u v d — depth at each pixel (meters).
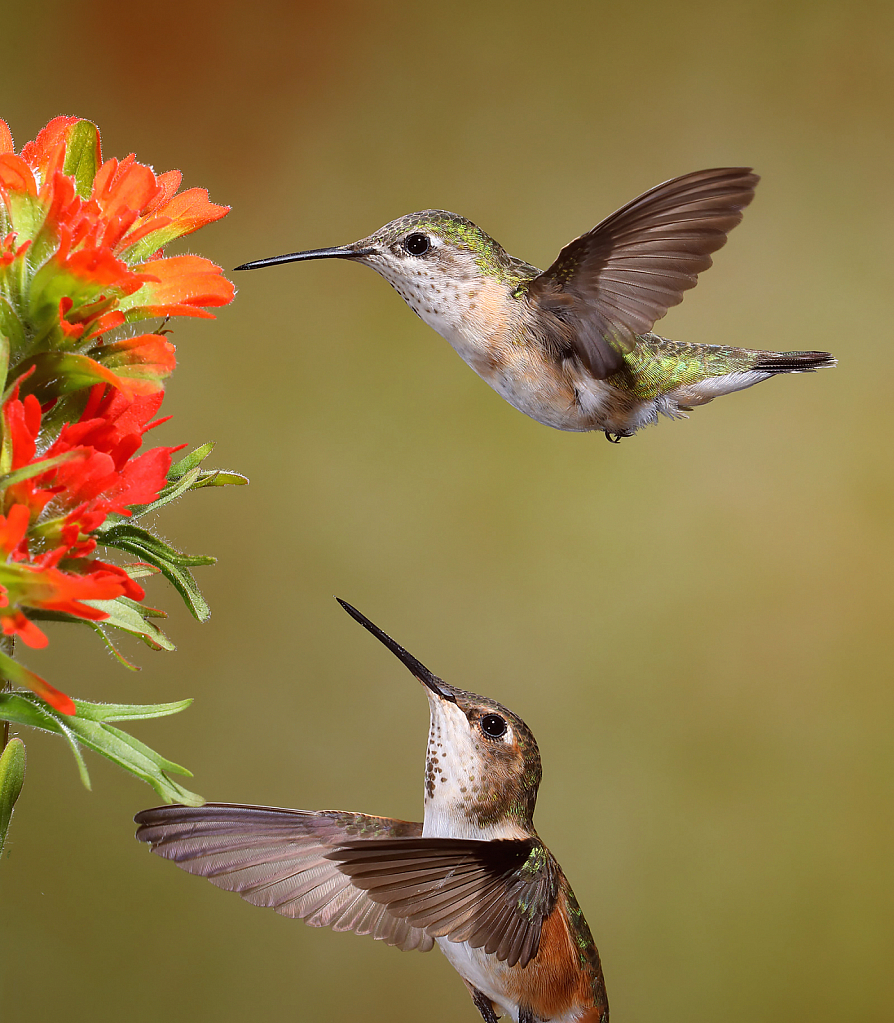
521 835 1.73
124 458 1.67
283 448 1.88
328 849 1.72
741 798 1.88
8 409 1.66
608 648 1.90
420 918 1.71
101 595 1.66
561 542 1.92
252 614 1.86
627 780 1.88
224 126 1.93
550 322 1.73
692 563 1.93
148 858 1.84
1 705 1.67
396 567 1.88
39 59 1.88
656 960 1.86
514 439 1.94
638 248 1.73
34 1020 1.83
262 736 1.85
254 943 1.84
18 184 1.67
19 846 1.84
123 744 1.67
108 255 1.67
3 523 1.66
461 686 1.87
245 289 1.92
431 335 1.95
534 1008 1.73
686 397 1.75
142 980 1.84
